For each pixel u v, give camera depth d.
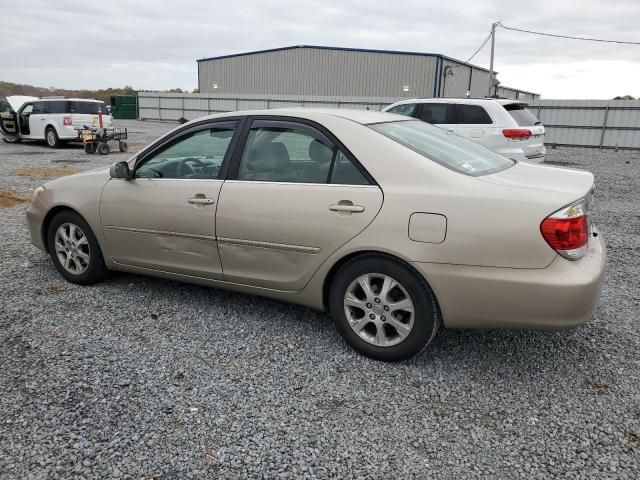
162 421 2.76
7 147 18.45
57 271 5.07
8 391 3.01
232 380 3.17
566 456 2.53
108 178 4.43
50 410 2.83
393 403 2.95
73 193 4.54
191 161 4.02
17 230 6.69
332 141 3.45
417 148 3.37
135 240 4.25
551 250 2.87
